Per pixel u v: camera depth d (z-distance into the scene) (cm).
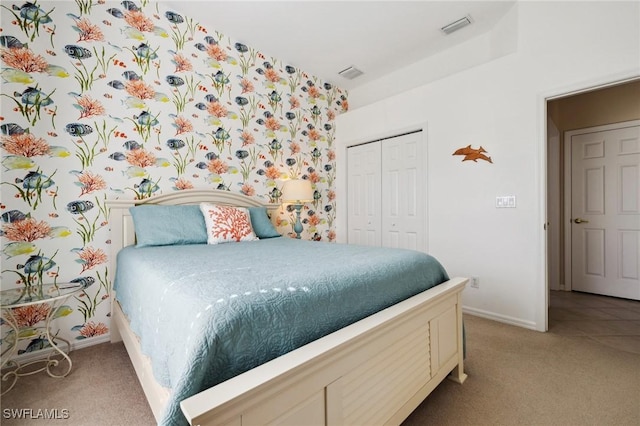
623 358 185
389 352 114
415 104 308
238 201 296
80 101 212
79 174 212
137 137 239
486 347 201
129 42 235
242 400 67
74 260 208
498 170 248
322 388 88
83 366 182
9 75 186
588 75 206
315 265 132
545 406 140
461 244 272
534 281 230
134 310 143
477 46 294
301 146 360
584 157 339
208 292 92
